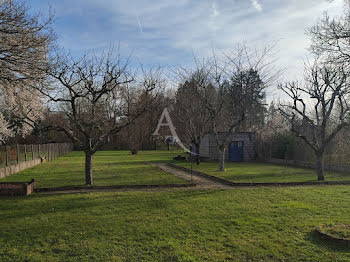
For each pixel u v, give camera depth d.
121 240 6.05
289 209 8.38
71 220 7.44
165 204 9.10
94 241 6.00
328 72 14.51
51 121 23.64
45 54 11.36
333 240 5.79
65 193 11.11
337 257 5.17
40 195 10.73
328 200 9.57
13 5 10.18
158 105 15.38
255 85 18.31
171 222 7.21
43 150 27.03
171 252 5.42
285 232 6.45
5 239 6.14
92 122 13.12
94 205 9.04
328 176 15.74
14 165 17.94
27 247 5.73
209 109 18.69
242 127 30.17
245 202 9.33
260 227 6.80
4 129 18.45
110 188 12.12
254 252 5.41
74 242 5.96
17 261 5.11
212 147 26.86
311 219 7.37
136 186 12.33
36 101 15.87
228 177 15.22
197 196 10.34
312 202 9.29
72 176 16.08
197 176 16.14
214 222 7.20
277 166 21.75
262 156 27.09
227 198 9.96
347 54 14.11
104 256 5.29
